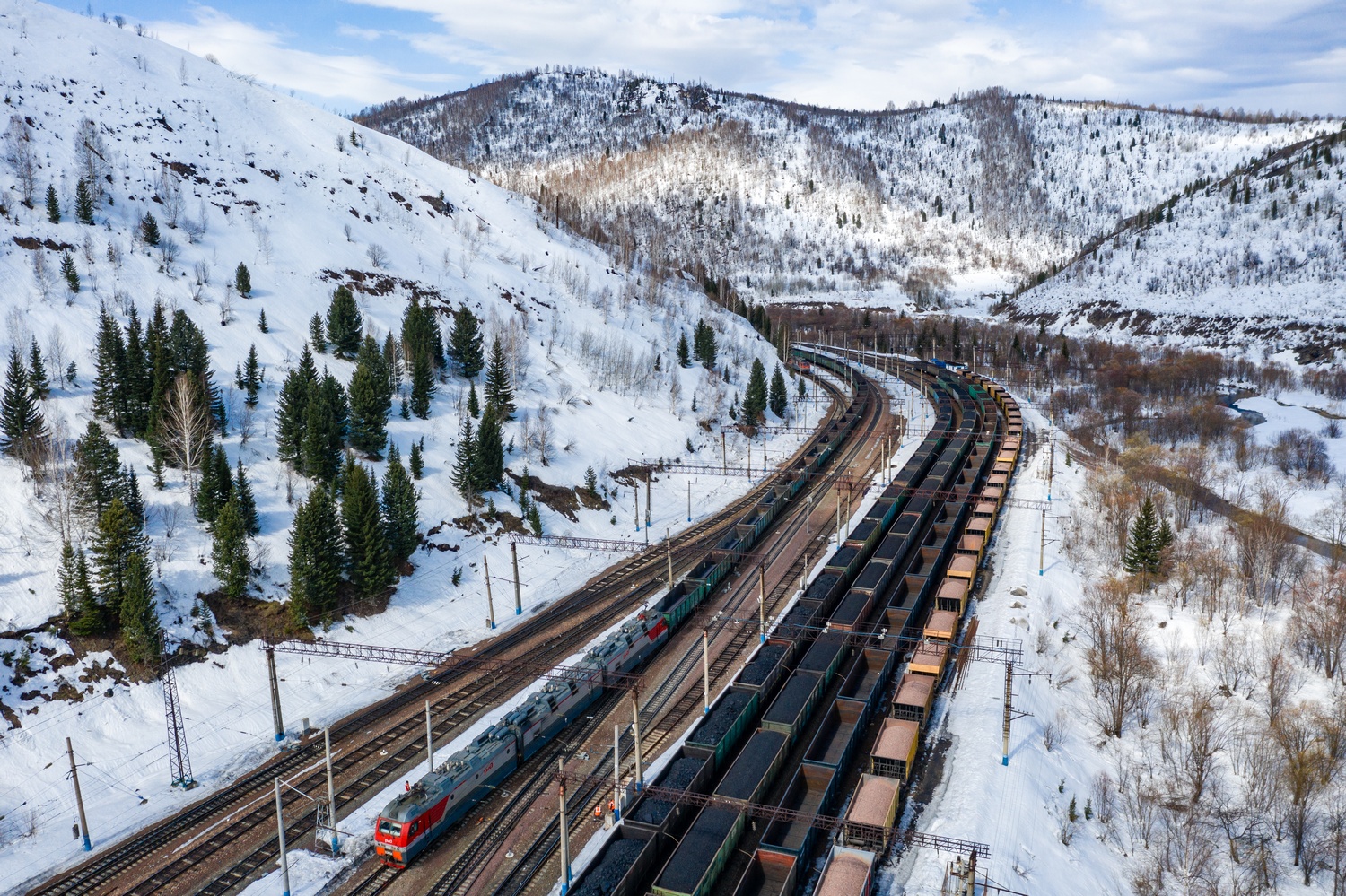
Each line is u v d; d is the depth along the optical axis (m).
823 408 188.00
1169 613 85.94
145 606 69.56
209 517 84.81
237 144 186.75
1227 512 113.12
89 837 54.62
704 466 142.00
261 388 112.69
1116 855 56.59
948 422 162.25
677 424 151.25
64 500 80.31
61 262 122.00
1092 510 112.38
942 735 65.19
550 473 120.12
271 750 65.19
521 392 138.25
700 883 44.84
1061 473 133.00
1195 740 63.56
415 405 119.19
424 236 191.75
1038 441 153.88
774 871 48.25
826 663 69.25
